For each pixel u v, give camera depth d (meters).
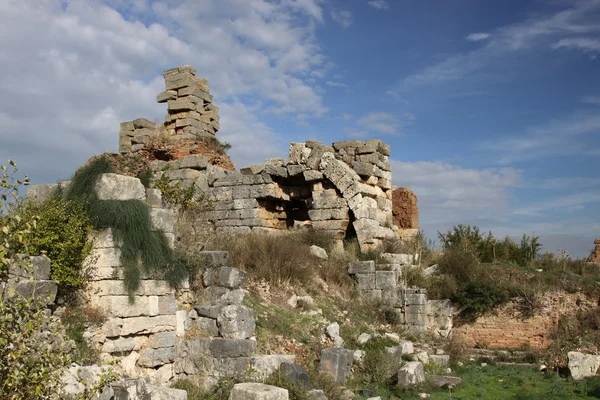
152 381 11.62
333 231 23.53
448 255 22.77
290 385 11.58
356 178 23.67
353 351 14.55
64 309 10.80
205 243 16.44
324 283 19.77
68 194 11.84
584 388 14.61
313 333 15.45
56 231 10.95
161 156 29.39
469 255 22.56
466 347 19.55
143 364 11.66
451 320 20.58
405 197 29.98
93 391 8.07
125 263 11.52
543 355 18.52
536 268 22.66
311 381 12.77
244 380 11.77
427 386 14.39
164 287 12.33
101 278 11.37
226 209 25.80
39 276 10.19
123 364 11.30
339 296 19.42
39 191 12.47
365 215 23.22
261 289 16.73
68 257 10.98
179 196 22.91
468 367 17.16
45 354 7.44
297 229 24.19
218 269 14.08
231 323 12.74
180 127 30.23
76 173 12.30
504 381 15.62
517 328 19.94
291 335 14.89
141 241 11.85
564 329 19.28
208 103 31.75
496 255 24.66
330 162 23.95
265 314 15.20
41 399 7.30
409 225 29.64
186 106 29.81
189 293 13.66
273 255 18.17
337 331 15.61
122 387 9.68
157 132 30.08
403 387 14.09
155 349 11.91
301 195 25.78
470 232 26.36
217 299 13.75
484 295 20.39
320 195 24.06
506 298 20.31
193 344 12.42
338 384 13.34
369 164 24.28
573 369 16.19
